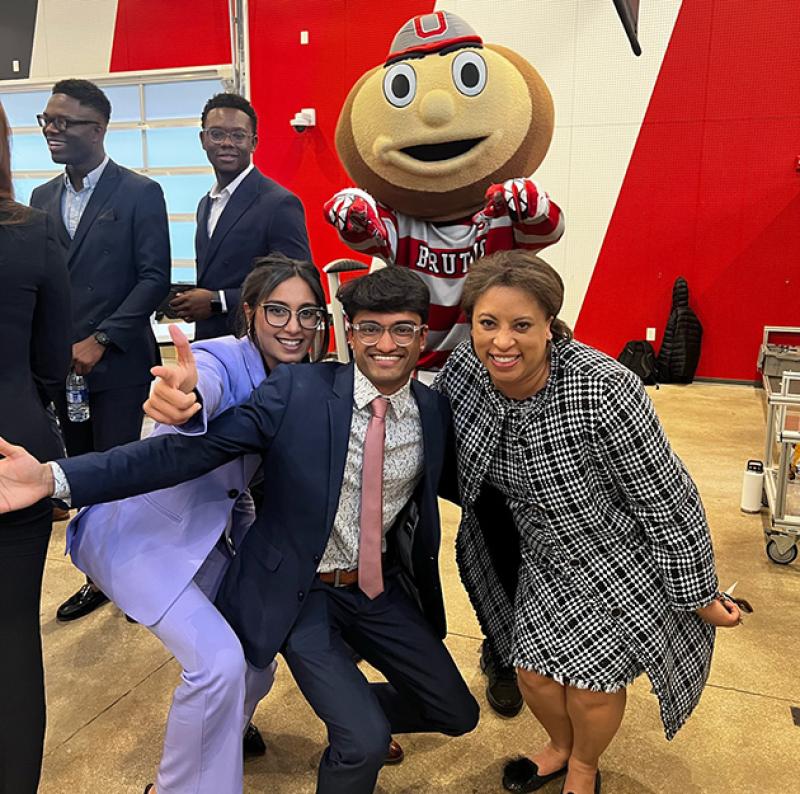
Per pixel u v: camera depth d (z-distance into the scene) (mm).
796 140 6031
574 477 1389
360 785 1345
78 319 2371
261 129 7535
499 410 1430
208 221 2625
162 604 1338
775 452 4359
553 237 1911
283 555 1395
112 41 7945
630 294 6656
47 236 1397
